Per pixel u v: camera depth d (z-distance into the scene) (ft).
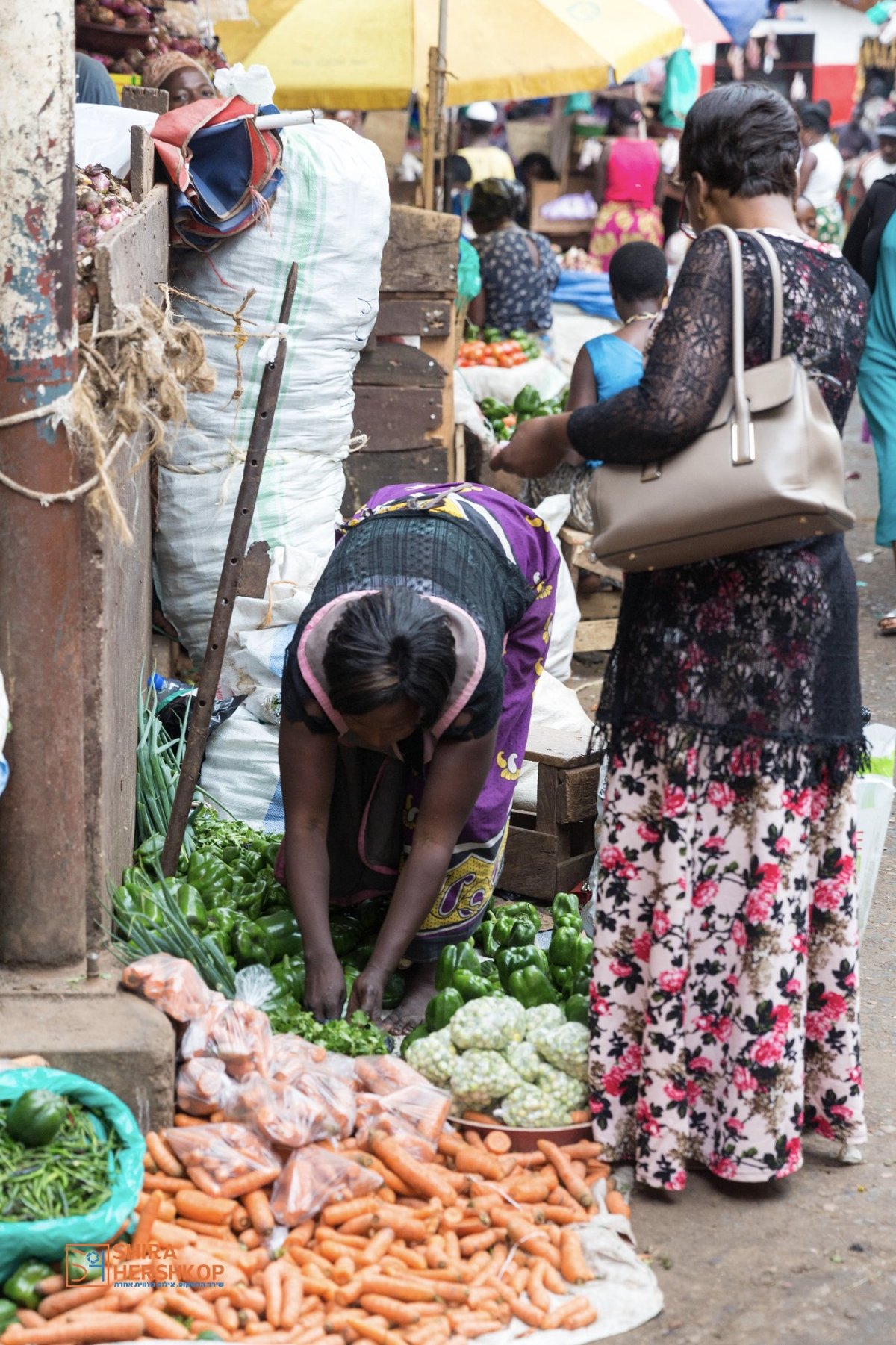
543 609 11.58
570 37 28.07
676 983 9.25
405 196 36.96
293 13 27.58
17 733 9.30
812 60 56.13
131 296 11.06
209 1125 9.02
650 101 44.42
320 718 10.07
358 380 19.67
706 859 9.26
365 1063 9.64
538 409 25.49
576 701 15.11
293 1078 9.25
